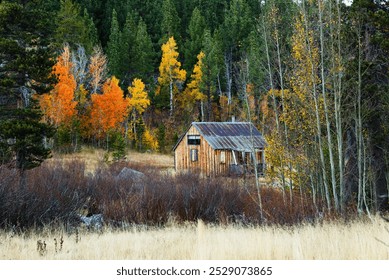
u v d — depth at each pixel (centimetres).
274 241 1619
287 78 3291
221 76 12712
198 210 3039
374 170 2941
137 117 11794
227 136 6644
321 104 3055
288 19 3416
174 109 12169
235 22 12925
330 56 2930
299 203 2952
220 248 1484
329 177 3200
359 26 2750
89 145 9181
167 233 2278
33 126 3175
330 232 1864
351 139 3162
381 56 2881
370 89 2858
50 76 3284
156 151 9875
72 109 8306
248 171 4975
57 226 2492
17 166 3097
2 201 2464
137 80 10394
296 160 3123
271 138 3294
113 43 12406
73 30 9969
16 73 3216
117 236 2139
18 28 3250
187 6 15750
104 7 14900
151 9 15550
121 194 3278
